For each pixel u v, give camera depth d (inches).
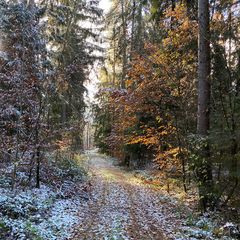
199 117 438.0
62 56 733.3
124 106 681.6
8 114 406.6
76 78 852.0
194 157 422.9
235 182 388.2
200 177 420.8
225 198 434.9
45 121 478.3
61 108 786.8
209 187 410.6
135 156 1000.9
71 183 591.5
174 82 575.5
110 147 1299.2
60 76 477.1
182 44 577.0
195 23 569.0
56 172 584.4
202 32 433.4
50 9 797.2
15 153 445.1
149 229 339.6
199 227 358.3
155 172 725.3
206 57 435.2
